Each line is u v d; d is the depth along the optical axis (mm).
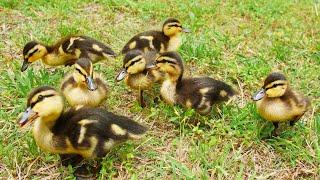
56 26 1050
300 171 646
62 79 806
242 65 923
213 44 1003
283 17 1181
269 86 668
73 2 1150
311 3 1292
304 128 716
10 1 1113
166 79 748
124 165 638
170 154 669
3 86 804
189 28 1066
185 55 933
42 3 1135
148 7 1168
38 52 843
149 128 722
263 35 1064
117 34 1032
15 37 985
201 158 648
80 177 620
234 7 1223
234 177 630
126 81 783
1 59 900
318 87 851
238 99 804
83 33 1018
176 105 742
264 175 640
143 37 915
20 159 641
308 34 1082
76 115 615
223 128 705
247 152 675
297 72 894
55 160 644
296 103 677
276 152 681
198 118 730
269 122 707
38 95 591
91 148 604
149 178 625
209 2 1246
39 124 605
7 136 687
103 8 1151
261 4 1253
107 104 776
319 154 646
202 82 731
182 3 1215
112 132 612
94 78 727
